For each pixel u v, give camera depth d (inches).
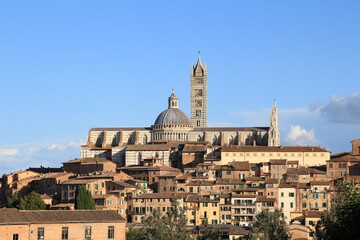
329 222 7086.6
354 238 6481.3
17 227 7805.1
